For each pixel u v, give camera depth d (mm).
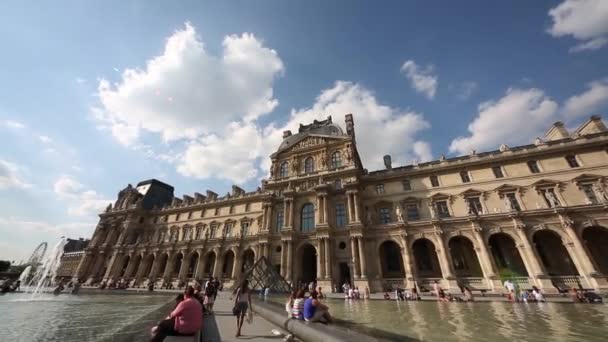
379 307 26000
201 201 80438
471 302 29859
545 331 13922
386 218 51219
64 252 121312
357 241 47000
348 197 51312
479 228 40781
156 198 96875
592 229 38031
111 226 88062
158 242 73188
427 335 12969
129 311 23594
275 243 54719
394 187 53625
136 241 83188
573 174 41375
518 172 45188
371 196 54188
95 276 79375
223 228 70000
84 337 13023
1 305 26781
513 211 39469
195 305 8969
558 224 37219
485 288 37812
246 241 61312
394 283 43250
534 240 41469
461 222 42562
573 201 39844
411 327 15070
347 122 67125
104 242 87625
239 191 78375
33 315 20688
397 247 48781
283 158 67250
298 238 52531
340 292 45594
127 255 77562
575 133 48156
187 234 75625
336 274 46688
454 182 49188
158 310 20875
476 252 40375
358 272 44281
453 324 16078
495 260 42406
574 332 13594
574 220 36688
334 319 17906
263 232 55719
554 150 43688
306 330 9672
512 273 40375
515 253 41406
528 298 29234
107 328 15531
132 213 85125
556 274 38188
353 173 54844
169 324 8609
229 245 62688
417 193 51062
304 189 57750
